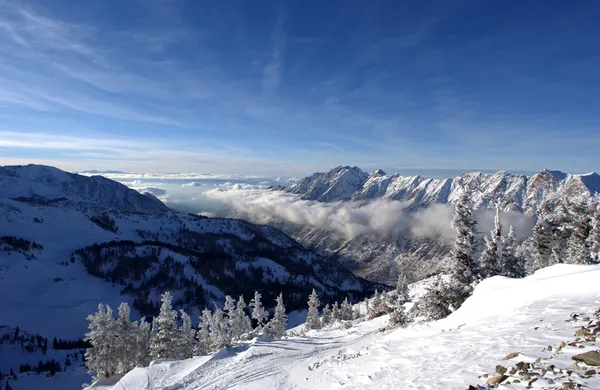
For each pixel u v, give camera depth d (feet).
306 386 56.13
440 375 33.55
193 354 192.95
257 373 77.51
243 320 266.57
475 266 105.29
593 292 50.80
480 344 41.32
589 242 160.76
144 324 203.72
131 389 88.89
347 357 68.69
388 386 36.68
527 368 27.71
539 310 49.52
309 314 316.19
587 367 24.97
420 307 100.89
